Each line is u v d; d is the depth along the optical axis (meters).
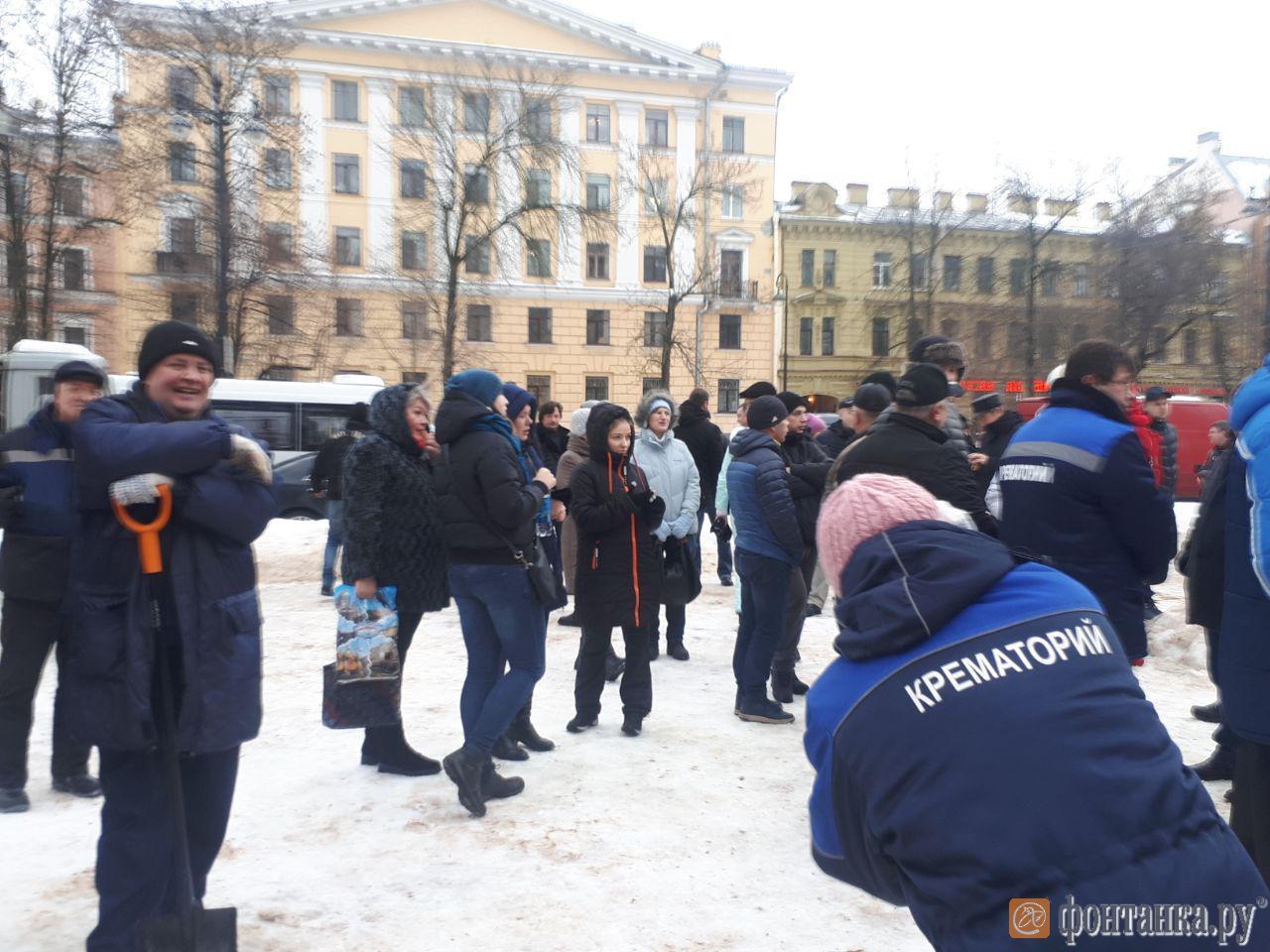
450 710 5.36
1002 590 1.60
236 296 28.20
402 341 39.00
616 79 42.88
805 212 49.50
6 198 25.36
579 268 43.03
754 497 5.05
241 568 2.65
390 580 3.98
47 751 4.69
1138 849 1.40
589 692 5.05
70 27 24.59
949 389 3.53
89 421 2.50
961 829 1.43
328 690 3.92
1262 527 2.35
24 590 3.89
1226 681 2.70
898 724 1.52
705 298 42.00
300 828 3.78
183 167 29.56
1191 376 41.97
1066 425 3.35
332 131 40.03
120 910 2.59
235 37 26.45
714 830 3.80
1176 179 34.88
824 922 3.10
